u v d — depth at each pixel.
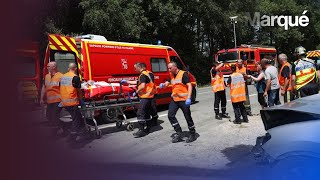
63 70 10.16
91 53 10.30
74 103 7.58
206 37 36.22
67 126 8.37
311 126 3.24
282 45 48.84
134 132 8.84
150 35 26.83
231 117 10.48
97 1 20.23
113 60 10.92
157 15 25.34
